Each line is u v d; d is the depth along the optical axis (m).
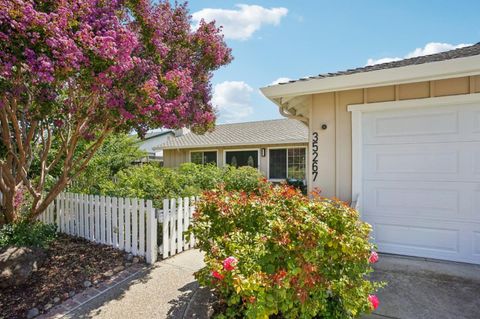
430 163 3.83
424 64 3.33
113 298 3.24
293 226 2.32
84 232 5.34
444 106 3.76
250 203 2.80
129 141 9.75
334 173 4.30
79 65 2.99
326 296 2.46
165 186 6.08
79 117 4.36
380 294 2.90
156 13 4.26
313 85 4.00
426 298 2.81
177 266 4.20
